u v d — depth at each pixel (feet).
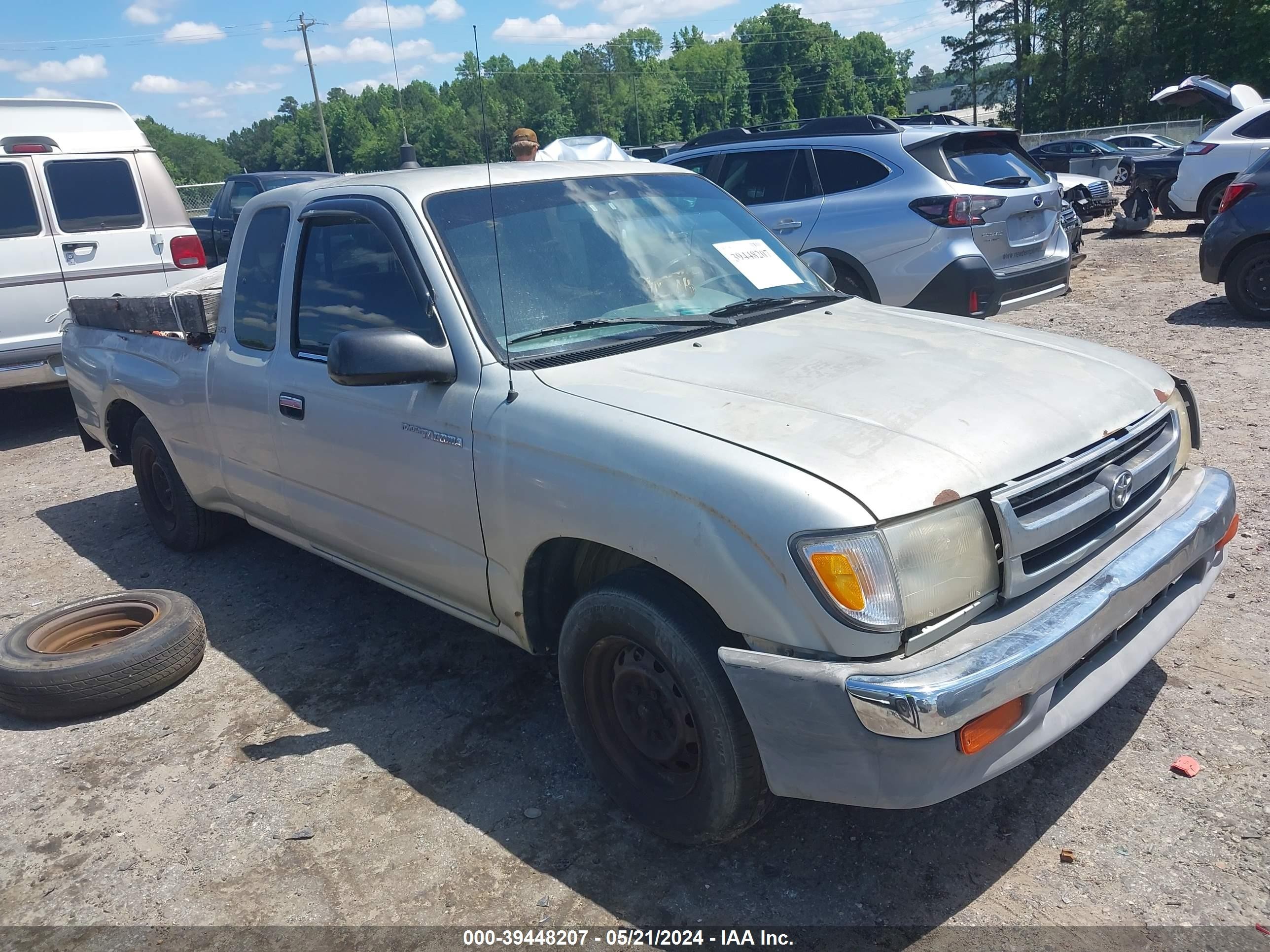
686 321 10.77
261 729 11.85
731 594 7.63
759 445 7.95
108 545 18.58
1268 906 7.93
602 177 12.54
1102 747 10.06
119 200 27.66
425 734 11.45
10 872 9.68
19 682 12.06
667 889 8.70
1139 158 77.10
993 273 24.02
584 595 9.08
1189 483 9.87
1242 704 10.50
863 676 7.09
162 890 9.21
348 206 11.75
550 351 10.09
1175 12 182.29
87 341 18.17
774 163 27.17
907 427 8.14
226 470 14.52
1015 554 7.77
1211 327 28.19
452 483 10.18
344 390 11.48
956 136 25.02
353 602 15.26
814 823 9.39
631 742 9.34
